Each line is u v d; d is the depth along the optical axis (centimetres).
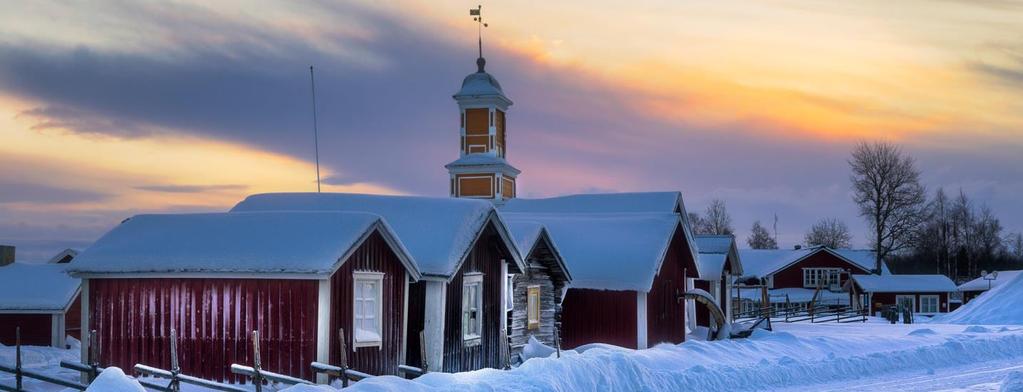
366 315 2736
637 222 4694
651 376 2950
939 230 15738
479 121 7306
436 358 2967
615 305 4444
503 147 7456
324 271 2503
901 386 3247
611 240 4575
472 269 3234
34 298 4981
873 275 10525
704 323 5966
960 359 4138
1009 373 3356
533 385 2541
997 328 5878
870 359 3775
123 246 2775
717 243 6103
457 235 3077
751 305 9419
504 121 7494
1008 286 7950
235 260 2598
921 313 10200
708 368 3278
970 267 15662
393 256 2855
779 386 3228
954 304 10581
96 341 2431
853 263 11138
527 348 3612
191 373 2625
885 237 11919
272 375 2295
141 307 2695
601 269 4444
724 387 3119
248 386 2495
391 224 3178
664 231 4591
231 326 2605
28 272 5200
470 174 7219
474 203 3250
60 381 2475
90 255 2753
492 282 3397
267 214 2814
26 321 4988
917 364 3919
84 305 2752
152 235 2809
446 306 3039
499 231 3325
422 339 2592
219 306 2620
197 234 2753
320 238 2619
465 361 3164
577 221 4812
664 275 4784
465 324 3175
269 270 2547
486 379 2583
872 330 5981
